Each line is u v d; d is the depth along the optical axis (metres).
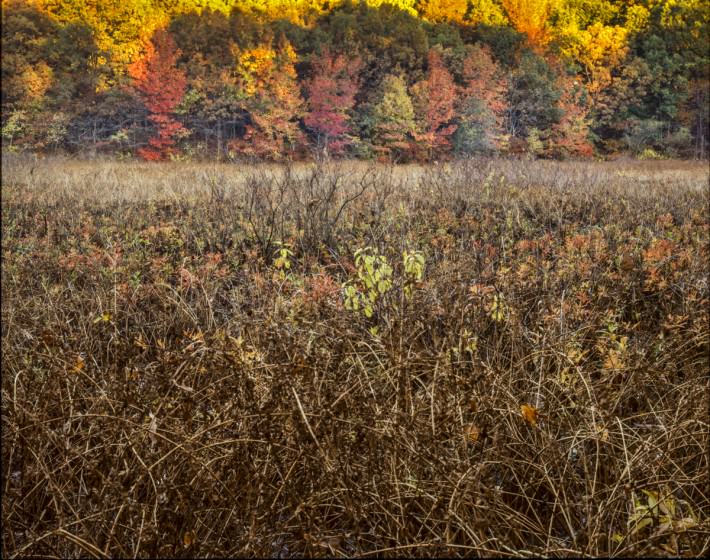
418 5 52.78
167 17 38.16
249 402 2.26
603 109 42.50
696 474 2.44
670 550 2.04
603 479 2.47
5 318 3.24
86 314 3.72
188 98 33.31
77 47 32.03
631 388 2.73
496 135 34.66
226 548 2.11
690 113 42.22
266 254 6.18
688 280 4.31
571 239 6.10
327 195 7.91
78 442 2.35
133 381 2.47
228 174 11.35
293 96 34.41
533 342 3.06
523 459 2.41
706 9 45.88
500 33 44.28
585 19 47.88
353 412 2.29
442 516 2.12
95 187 10.53
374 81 39.94
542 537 2.25
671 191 10.88
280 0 44.66
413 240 5.86
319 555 1.95
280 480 2.15
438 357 2.46
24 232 7.15
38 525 2.13
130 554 2.01
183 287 4.36
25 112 27.91
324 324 2.82
